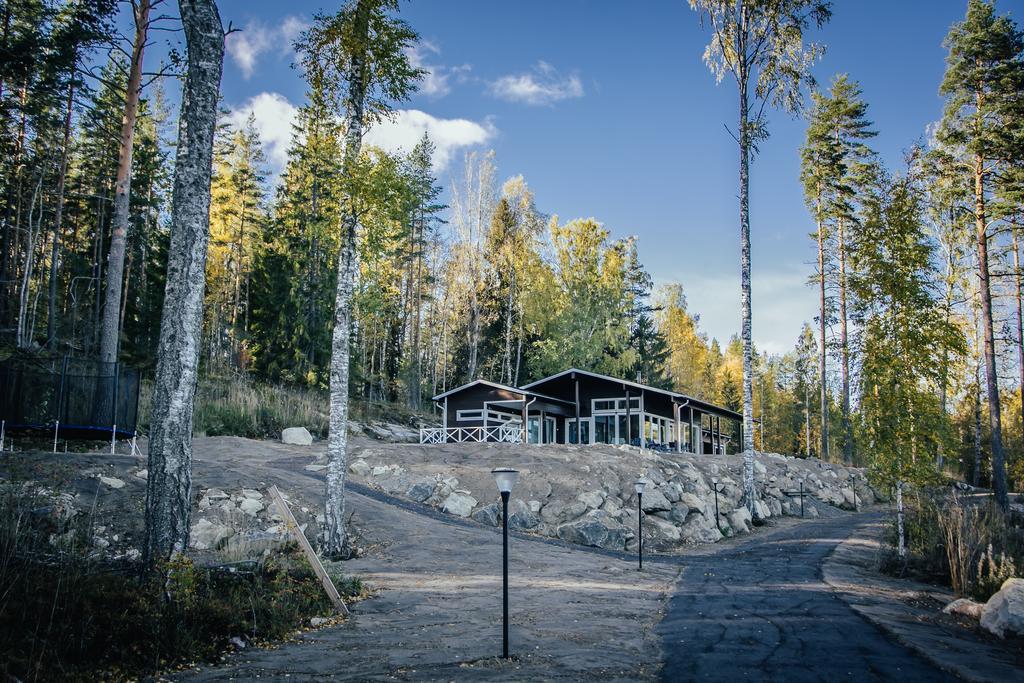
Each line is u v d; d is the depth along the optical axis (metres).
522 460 24.84
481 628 9.10
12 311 31.20
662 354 62.03
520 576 13.76
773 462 36.66
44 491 13.30
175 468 9.33
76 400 17.59
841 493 34.94
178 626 7.24
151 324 35.34
